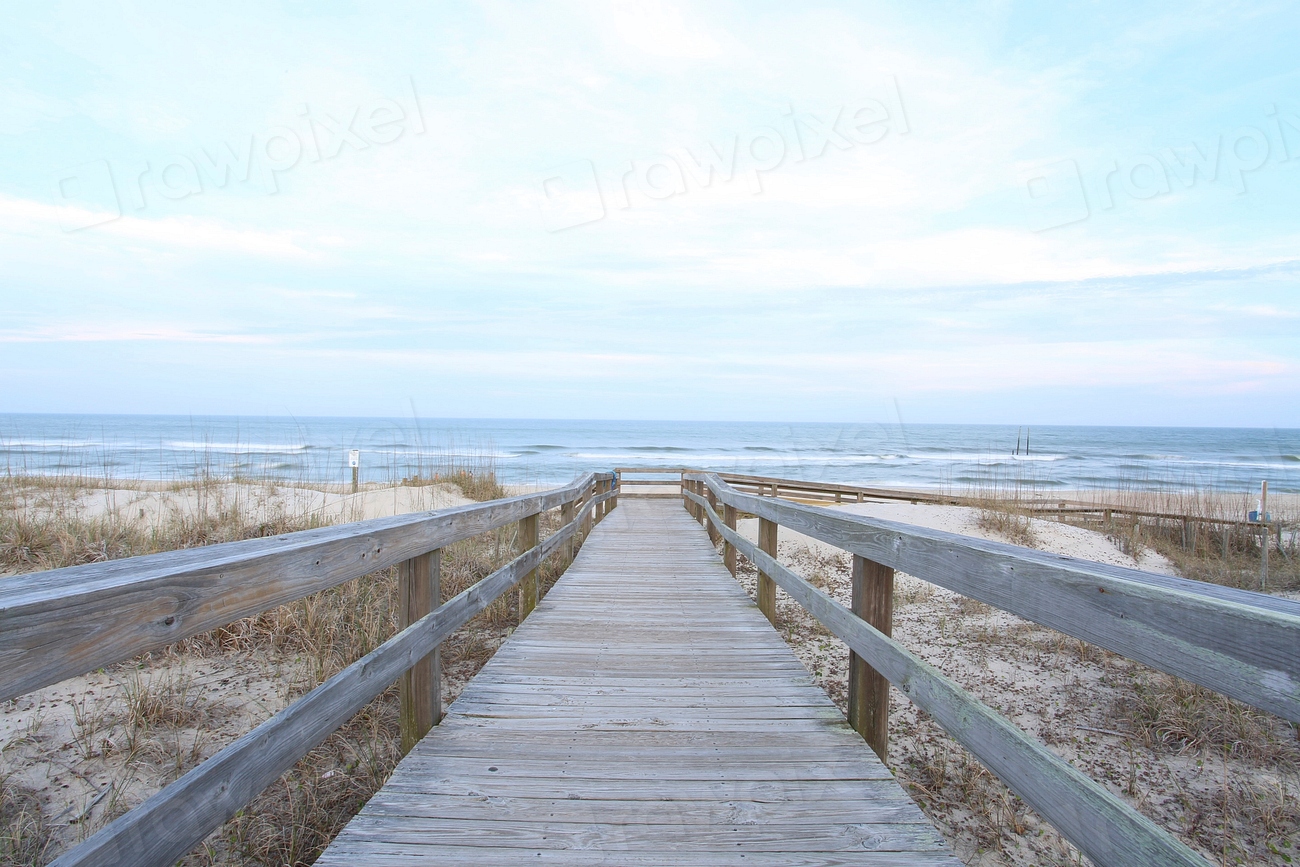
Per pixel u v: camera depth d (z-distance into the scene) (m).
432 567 2.79
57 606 1.10
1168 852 1.06
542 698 3.14
